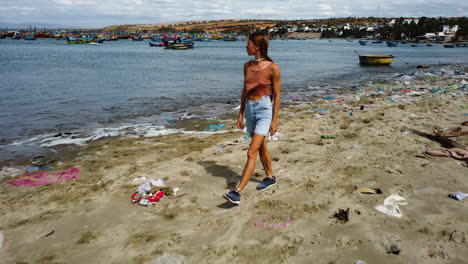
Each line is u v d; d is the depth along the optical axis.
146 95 13.00
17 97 12.10
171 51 70.81
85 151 5.93
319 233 2.97
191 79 18.83
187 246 2.84
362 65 30.80
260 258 2.64
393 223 3.08
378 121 7.48
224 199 3.74
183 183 4.23
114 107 10.45
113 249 2.83
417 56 47.28
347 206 3.45
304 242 2.84
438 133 5.97
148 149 5.96
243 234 2.99
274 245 2.81
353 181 4.09
